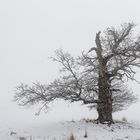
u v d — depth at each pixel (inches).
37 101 801.6
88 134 658.2
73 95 829.8
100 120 811.4
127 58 842.8
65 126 744.3
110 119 811.4
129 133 691.4
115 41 837.8
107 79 832.9
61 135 652.7
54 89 793.6
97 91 855.7
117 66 830.5
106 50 845.8
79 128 720.3
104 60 842.8
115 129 725.9
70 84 792.9
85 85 808.9
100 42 848.9
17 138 629.0
